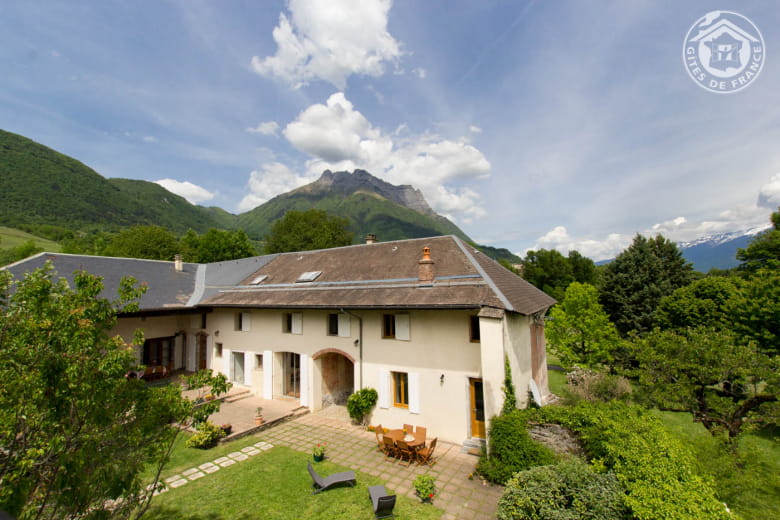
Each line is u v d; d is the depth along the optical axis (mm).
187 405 6539
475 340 13312
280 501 10000
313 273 20297
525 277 52875
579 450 10281
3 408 4324
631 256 30984
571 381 20328
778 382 11391
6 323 4719
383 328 15422
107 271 20547
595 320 25047
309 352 17625
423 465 12023
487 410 11820
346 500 10047
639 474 7973
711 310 22812
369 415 15484
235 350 20516
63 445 4730
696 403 12961
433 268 16203
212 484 10898
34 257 18609
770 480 9547
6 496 4164
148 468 11773
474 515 9367
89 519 5160
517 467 10484
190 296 22250
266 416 16359
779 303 15477
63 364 4719
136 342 6148
